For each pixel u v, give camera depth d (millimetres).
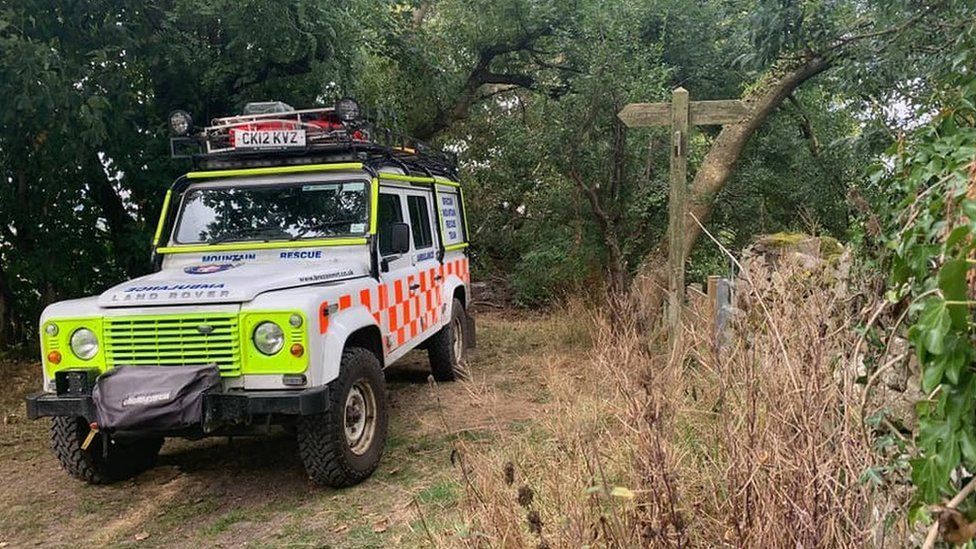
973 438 1614
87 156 8281
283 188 5719
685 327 4684
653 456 2729
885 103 6148
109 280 9672
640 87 8625
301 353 4316
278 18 8164
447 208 7852
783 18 6555
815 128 10328
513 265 12992
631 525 2719
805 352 3014
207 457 5633
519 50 12539
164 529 4387
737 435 2803
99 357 4492
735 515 2486
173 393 4113
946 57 5117
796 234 6195
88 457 4906
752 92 8695
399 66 12156
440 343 7434
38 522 4539
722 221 10094
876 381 2850
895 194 2914
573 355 7824
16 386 7855
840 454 2570
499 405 6484
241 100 9086
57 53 7023
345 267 5191
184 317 4398
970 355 1557
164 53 8258
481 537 2947
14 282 9406
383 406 5195
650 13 10641
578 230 9156
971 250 1560
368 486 4836
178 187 5852
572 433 3549
